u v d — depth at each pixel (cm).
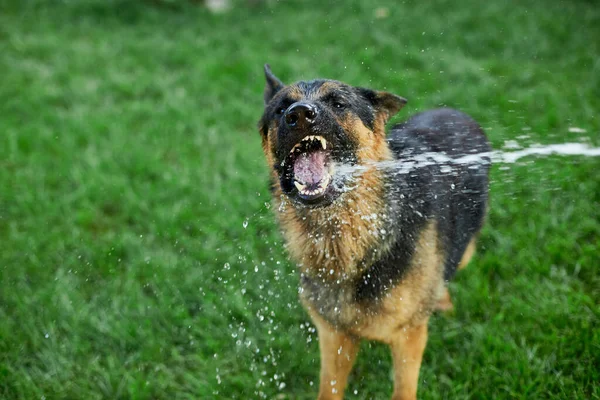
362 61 267
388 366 149
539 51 272
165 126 232
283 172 135
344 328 135
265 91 149
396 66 264
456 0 341
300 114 127
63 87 271
